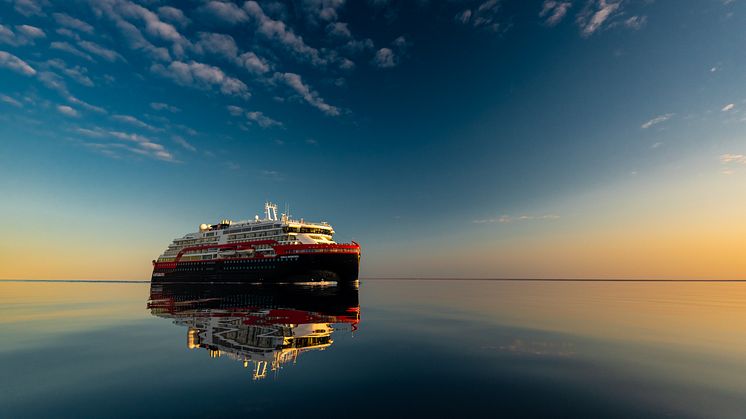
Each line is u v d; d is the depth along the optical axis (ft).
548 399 45.19
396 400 44.45
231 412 40.45
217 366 58.65
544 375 54.95
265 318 113.80
